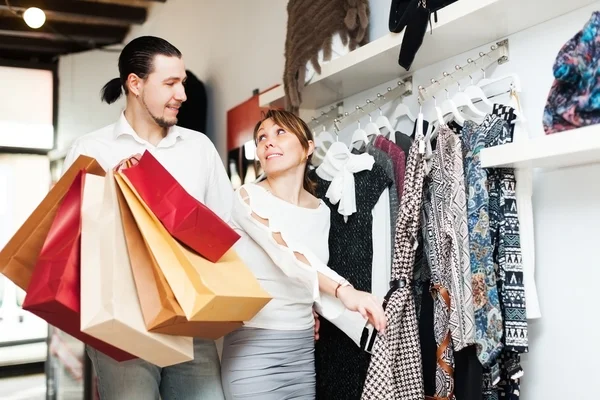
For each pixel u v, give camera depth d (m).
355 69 2.08
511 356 1.53
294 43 2.29
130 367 1.60
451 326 1.53
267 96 2.60
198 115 3.85
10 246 1.41
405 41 1.75
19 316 4.27
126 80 1.76
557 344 1.59
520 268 1.50
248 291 1.35
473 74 1.89
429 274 1.73
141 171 1.36
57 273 1.21
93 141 1.78
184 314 1.23
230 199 1.95
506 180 1.54
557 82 1.40
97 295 1.21
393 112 2.23
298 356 1.77
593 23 1.31
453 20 1.64
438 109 1.70
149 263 1.32
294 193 1.85
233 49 3.55
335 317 1.71
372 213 1.87
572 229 1.56
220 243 1.36
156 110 1.73
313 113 2.72
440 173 1.62
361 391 1.83
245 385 1.70
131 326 1.23
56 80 4.75
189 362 1.71
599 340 1.48
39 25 3.67
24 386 4.16
